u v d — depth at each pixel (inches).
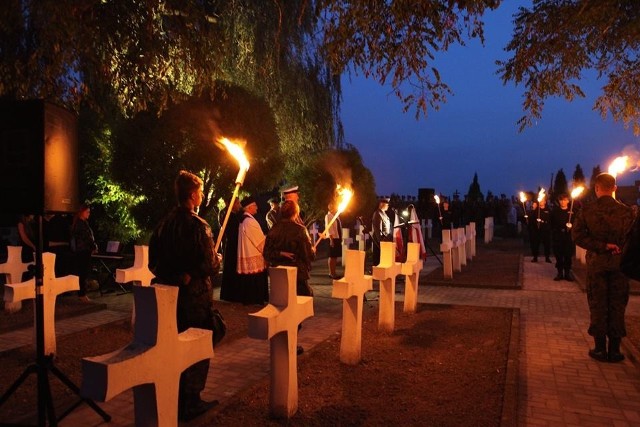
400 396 196.5
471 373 223.1
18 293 232.7
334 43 280.2
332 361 241.1
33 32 309.1
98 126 530.3
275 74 605.6
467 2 256.4
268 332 157.3
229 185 470.3
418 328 308.7
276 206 524.1
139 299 116.3
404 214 508.7
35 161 151.9
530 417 183.6
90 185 581.0
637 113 366.0
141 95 330.3
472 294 450.0
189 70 356.2
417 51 278.7
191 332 130.9
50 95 303.9
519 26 354.6
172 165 455.2
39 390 155.5
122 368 105.2
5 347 268.2
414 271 345.4
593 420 181.0
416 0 259.8
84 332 299.3
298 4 597.0
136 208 491.8
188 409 169.5
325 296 446.0
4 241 740.7
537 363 247.0
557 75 359.3
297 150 692.1
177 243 167.6
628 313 362.9
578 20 321.1
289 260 256.5
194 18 328.8
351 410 182.4
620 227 237.6
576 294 451.5
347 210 797.2
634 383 218.4
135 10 309.1
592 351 254.8
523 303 407.5
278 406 172.4
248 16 564.7
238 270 363.6
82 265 390.3
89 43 293.9
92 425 172.9
